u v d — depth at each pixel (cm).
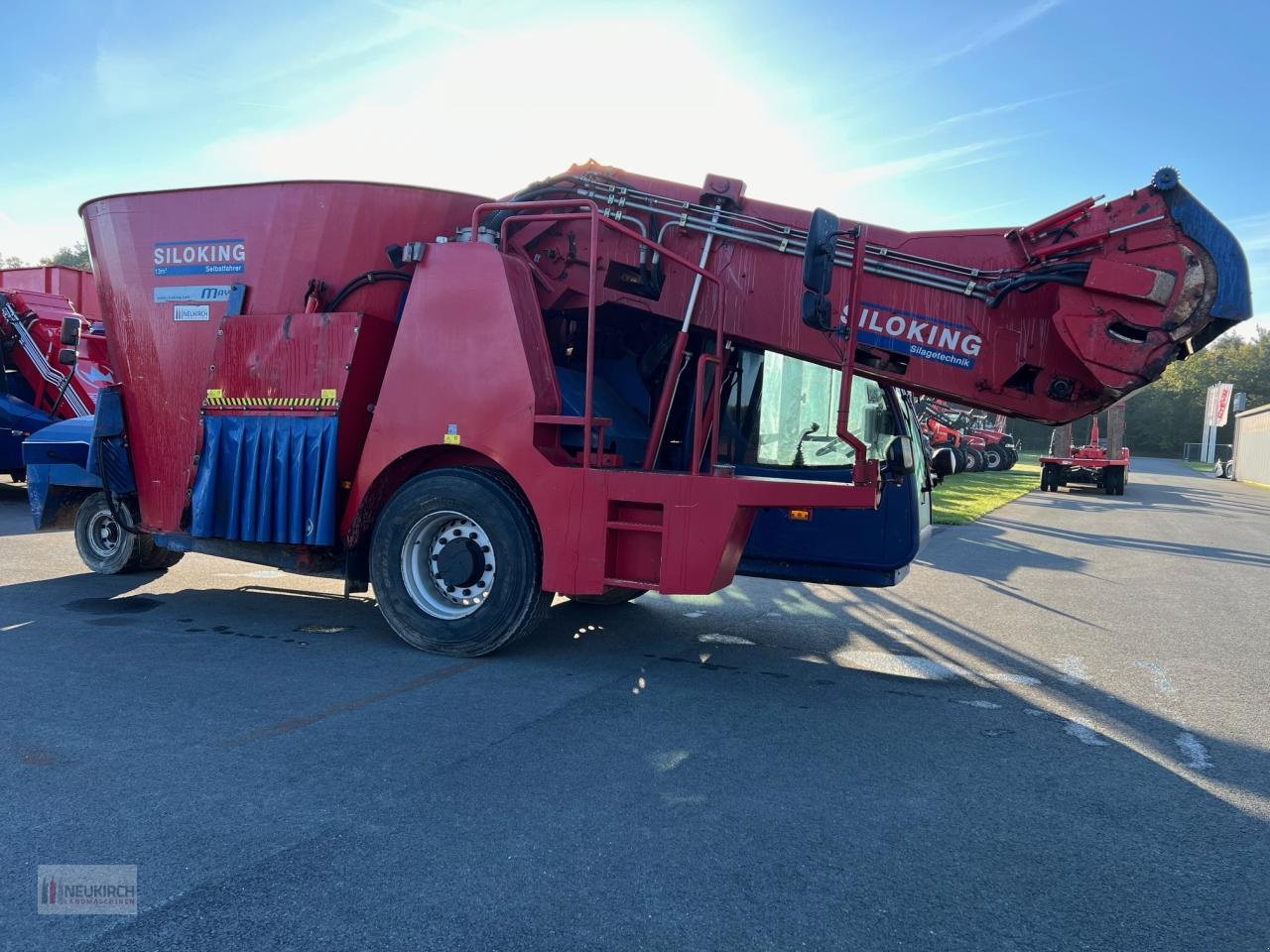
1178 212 502
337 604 729
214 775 367
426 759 393
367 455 590
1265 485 4297
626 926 265
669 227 622
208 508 624
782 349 609
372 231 617
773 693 525
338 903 272
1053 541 1473
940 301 571
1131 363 510
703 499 515
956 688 559
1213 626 793
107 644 577
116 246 673
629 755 409
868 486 505
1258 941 270
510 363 553
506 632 556
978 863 316
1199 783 403
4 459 1340
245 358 618
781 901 283
